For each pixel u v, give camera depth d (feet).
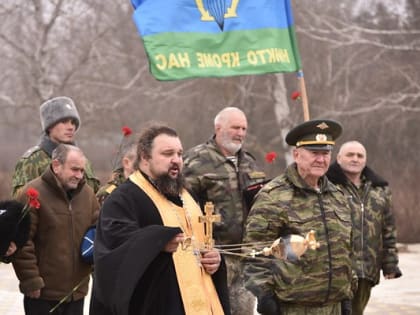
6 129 120.16
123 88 104.78
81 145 113.91
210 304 25.31
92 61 112.16
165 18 40.55
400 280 65.67
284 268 29.68
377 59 110.01
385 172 111.86
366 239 38.50
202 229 26.09
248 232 30.22
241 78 107.65
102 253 24.14
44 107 37.37
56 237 32.89
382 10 111.14
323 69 111.24
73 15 110.93
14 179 36.73
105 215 24.99
